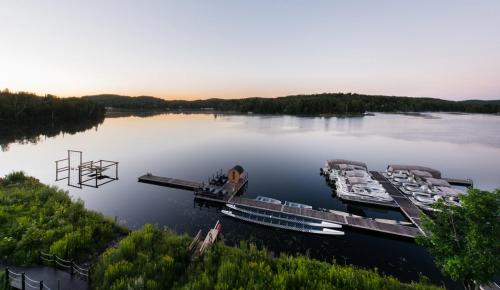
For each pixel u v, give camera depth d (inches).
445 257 429.1
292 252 667.4
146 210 906.7
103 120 4439.0
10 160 1577.3
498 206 359.9
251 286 362.3
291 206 920.9
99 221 629.3
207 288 364.5
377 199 1012.5
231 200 963.3
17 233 499.8
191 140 2465.6
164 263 421.1
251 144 2284.7
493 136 2790.4
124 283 355.6
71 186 1152.8
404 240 734.5
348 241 727.7
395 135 2874.0
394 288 399.9
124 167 1526.8
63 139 2377.0
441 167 1622.8
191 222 813.9
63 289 373.1
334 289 370.6
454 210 414.0
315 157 1825.8
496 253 358.6
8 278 363.9
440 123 4200.3
